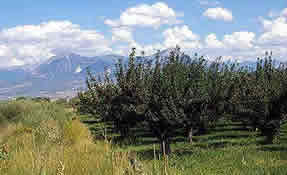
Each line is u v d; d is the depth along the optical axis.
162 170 4.86
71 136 14.60
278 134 21.77
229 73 21.77
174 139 24.66
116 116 24.19
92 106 28.19
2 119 21.44
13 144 10.79
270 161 15.08
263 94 21.81
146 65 20.20
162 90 18.36
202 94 18.56
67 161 6.92
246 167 13.48
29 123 20.16
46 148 7.93
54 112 28.31
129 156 5.86
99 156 7.26
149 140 24.59
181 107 18.44
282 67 23.44
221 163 15.33
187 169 13.15
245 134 25.56
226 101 20.48
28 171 6.07
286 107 21.45
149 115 18.48
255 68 24.02
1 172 6.43
